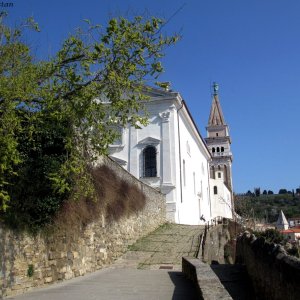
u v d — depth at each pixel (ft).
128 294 37.04
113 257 66.80
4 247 37.40
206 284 31.30
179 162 126.00
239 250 57.62
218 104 344.90
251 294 39.83
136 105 39.81
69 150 42.04
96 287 41.65
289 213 487.61
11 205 39.32
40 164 42.57
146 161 124.88
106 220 65.21
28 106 37.99
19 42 37.91
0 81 33.35
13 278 37.99
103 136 41.50
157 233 93.40
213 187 228.84
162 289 39.96
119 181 75.20
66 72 39.14
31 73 36.01
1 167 32.60
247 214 297.53
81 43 38.52
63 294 37.19
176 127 126.52
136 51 37.11
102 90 38.32
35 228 42.65
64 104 38.81
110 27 36.11
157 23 37.04
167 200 119.14
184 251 73.05
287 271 24.88
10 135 33.01
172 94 125.49
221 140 328.29
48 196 43.60
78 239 53.26
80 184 45.78
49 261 44.91
